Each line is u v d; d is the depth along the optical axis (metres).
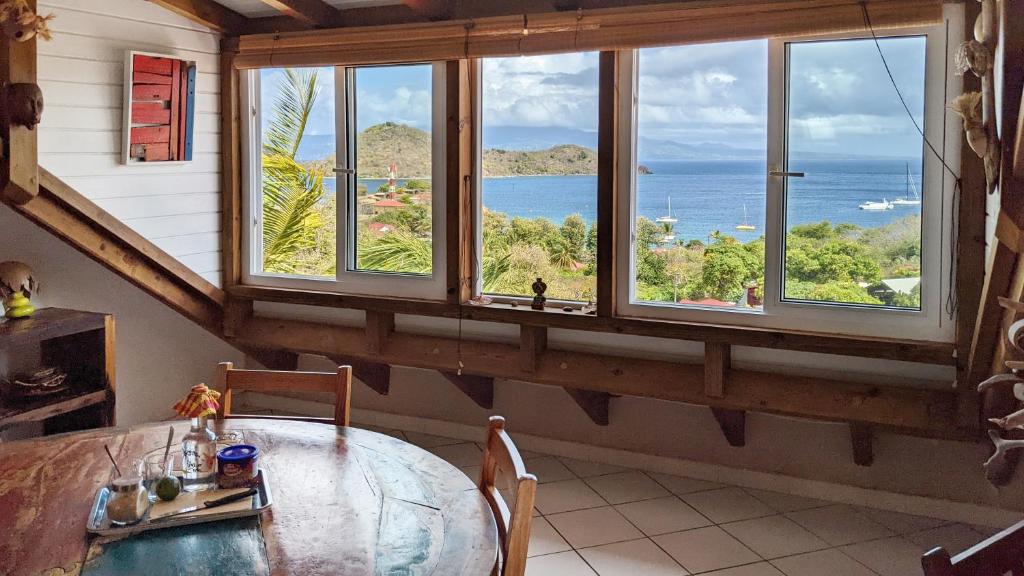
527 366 4.09
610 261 3.85
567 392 4.24
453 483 2.08
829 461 3.88
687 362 3.87
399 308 4.32
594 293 4.04
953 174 3.26
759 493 3.99
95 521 1.80
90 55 3.90
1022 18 2.29
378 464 2.19
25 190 3.44
